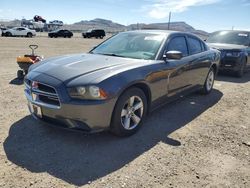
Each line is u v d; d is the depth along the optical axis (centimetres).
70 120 386
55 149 393
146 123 508
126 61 463
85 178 330
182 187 324
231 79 1006
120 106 409
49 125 418
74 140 422
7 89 696
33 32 4162
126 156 384
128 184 322
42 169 344
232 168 371
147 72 450
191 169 362
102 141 423
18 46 2114
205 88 716
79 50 2094
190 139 451
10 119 492
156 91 482
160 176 342
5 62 1195
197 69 630
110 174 340
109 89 385
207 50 696
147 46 521
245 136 478
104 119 392
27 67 786
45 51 1853
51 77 399
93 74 398
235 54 1002
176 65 530
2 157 366
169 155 394
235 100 704
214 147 428
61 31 4500
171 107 614
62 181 322
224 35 1147
